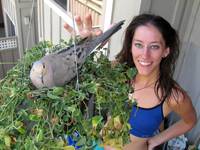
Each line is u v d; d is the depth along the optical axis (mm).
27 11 3844
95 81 728
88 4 1972
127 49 1186
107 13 1661
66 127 645
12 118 645
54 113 635
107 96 693
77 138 648
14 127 631
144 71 1144
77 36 834
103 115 707
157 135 1483
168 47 1201
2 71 2338
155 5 1465
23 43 4000
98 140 659
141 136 1419
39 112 632
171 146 1822
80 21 854
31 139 617
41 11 3082
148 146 1463
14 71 772
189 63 1854
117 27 804
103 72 791
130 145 1403
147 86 1310
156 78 1299
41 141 601
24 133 638
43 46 847
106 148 778
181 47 1839
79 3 2125
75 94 655
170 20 1629
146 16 1118
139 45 1104
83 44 745
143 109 1347
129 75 854
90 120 645
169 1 1515
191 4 1643
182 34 1775
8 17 5051
